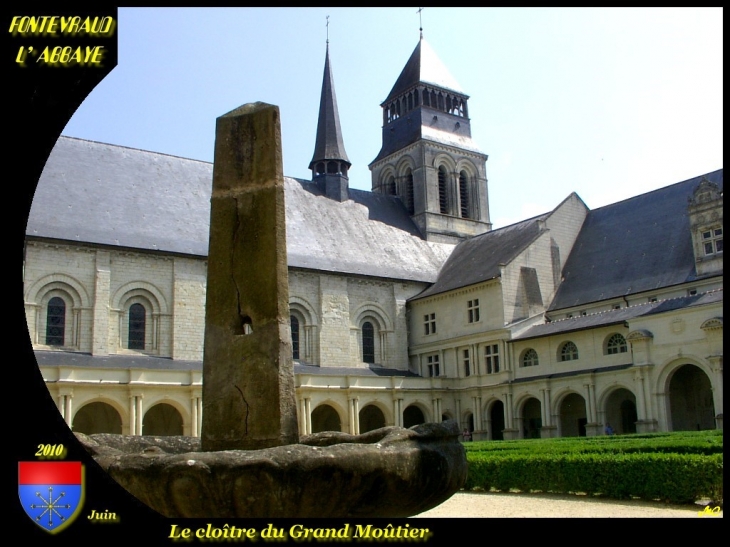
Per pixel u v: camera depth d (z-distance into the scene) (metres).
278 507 8.00
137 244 50.75
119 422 48.34
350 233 66.38
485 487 29.38
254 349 10.49
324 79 73.00
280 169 11.04
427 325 64.25
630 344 46.72
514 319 57.31
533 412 56.75
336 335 59.66
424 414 59.03
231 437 10.36
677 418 48.06
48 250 47.53
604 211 64.12
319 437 11.53
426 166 75.81
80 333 47.88
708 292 45.53
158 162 59.00
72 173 52.59
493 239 67.31
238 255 10.98
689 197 51.31
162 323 51.25
